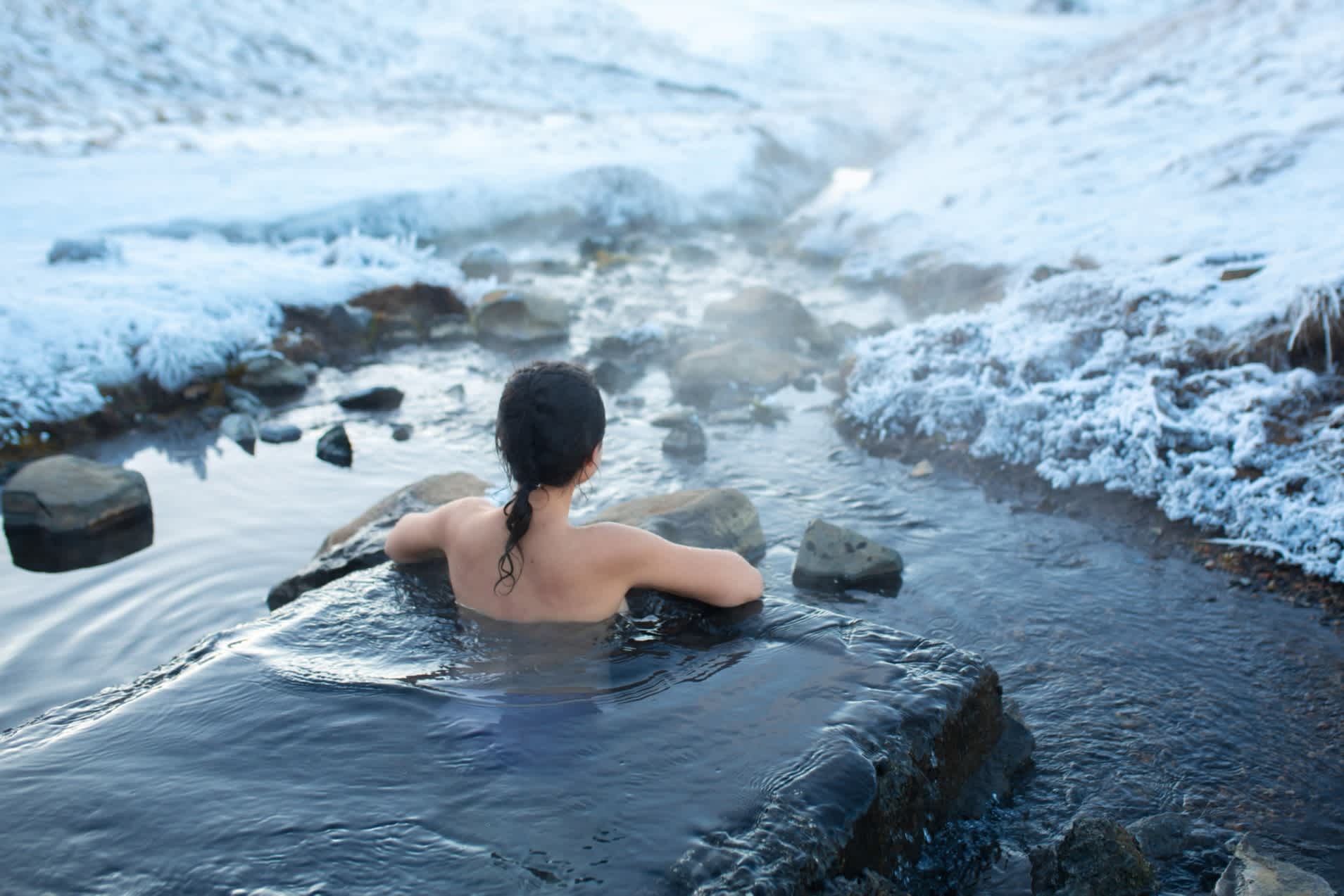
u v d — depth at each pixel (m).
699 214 12.39
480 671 2.33
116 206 8.65
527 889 1.66
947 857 2.24
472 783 1.93
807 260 10.31
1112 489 4.32
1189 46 12.24
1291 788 2.52
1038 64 23.78
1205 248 6.18
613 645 2.46
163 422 5.50
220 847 1.75
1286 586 3.56
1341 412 4.05
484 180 10.78
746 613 2.65
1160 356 4.70
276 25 22.56
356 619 2.57
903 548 3.98
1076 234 7.52
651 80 22.42
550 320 7.38
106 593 3.63
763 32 26.47
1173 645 3.23
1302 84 9.41
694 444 5.07
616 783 1.94
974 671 2.45
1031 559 3.86
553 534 2.48
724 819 1.85
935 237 8.86
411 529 2.83
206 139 13.08
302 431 5.40
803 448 5.14
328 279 7.12
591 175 11.75
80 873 1.69
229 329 6.15
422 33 24.38
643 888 1.67
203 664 2.36
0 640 3.30
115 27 20.08
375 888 1.66
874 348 5.69
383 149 12.77
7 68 16.81
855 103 19.58
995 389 5.00
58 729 2.12
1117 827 2.17
